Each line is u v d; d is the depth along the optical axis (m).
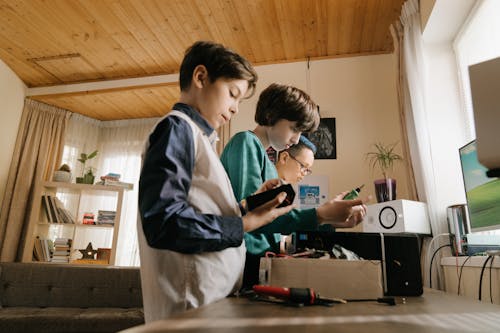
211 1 2.73
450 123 2.28
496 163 0.54
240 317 0.40
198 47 0.82
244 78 0.81
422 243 2.23
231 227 0.61
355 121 3.03
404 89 2.54
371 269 0.65
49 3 2.83
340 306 0.55
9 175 3.76
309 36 3.07
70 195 4.11
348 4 2.72
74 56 3.53
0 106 3.64
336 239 0.79
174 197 0.57
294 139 1.12
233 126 3.19
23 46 3.41
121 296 2.57
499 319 0.46
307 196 2.82
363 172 2.88
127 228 4.15
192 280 0.65
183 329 0.32
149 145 0.66
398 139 2.91
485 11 2.00
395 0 2.66
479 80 0.57
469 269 1.58
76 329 2.19
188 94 0.81
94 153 3.86
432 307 0.58
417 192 2.34
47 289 2.58
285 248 1.03
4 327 2.16
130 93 3.90
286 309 0.49
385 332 0.35
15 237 3.62
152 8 2.83
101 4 2.81
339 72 3.22
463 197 2.13
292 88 1.09
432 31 2.35
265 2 2.72
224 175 0.74
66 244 3.35
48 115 4.16
